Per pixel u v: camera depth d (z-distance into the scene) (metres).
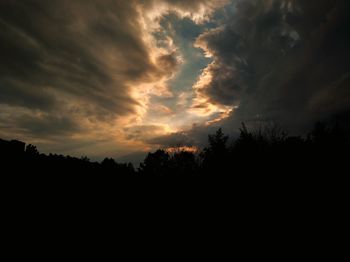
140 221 16.14
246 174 15.13
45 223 13.68
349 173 13.83
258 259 10.23
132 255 10.83
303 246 10.64
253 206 13.59
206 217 14.69
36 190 20.09
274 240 11.30
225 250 11.27
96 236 12.79
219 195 15.52
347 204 12.46
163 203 18.89
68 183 23.75
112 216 16.94
